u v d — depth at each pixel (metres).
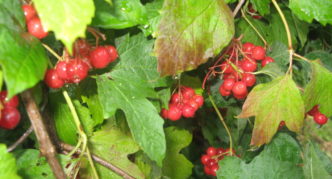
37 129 0.13
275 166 0.22
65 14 0.10
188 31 0.15
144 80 0.17
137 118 0.16
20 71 0.10
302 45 0.27
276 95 0.18
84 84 0.18
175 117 0.21
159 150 0.16
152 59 0.17
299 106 0.18
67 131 0.19
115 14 0.14
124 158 0.21
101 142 0.20
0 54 0.09
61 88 0.16
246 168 0.22
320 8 0.18
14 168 0.12
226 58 0.22
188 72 0.23
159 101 0.19
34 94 0.14
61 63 0.13
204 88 0.24
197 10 0.15
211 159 0.27
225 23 0.15
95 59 0.14
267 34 0.25
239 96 0.21
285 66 0.23
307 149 0.25
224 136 0.33
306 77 0.26
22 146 0.22
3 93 0.11
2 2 0.10
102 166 0.20
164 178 0.26
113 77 0.16
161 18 0.14
